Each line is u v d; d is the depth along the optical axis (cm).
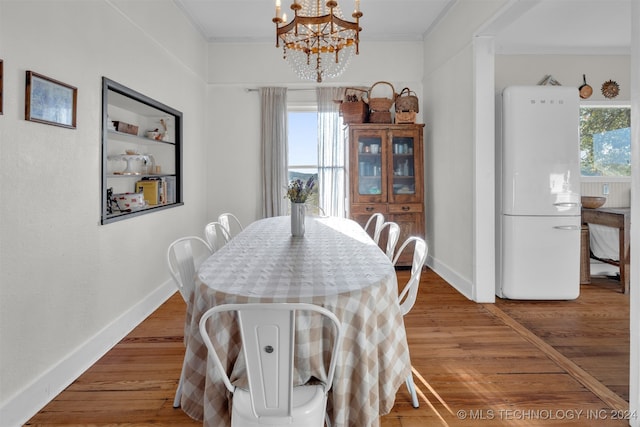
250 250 206
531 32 396
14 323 168
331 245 220
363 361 134
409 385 182
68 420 171
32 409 176
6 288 164
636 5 160
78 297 214
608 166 455
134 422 170
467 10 342
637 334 165
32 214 179
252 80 475
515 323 284
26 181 175
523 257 328
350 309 134
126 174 294
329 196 476
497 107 341
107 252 246
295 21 239
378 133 440
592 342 251
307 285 143
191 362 145
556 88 322
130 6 277
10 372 165
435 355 233
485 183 329
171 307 323
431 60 446
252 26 439
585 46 438
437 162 432
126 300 272
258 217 483
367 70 476
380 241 442
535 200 325
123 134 278
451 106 387
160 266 334
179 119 378
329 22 242
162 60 338
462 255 364
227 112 478
